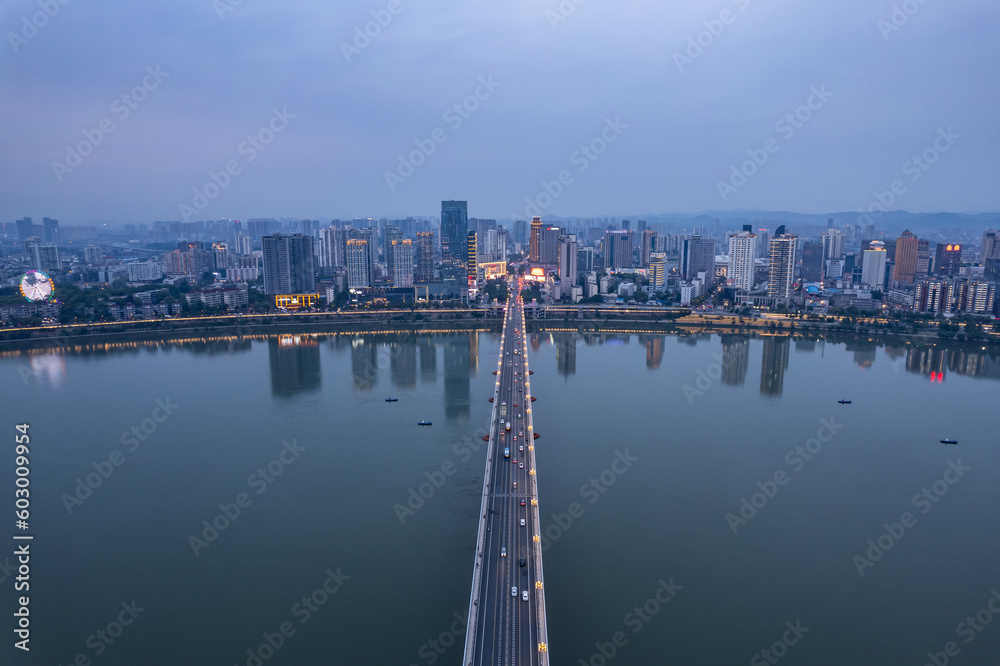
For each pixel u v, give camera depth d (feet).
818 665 620.08
